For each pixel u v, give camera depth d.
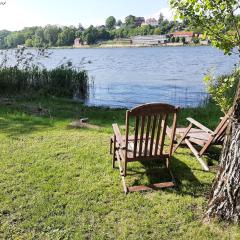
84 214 4.63
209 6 4.45
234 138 4.09
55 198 5.04
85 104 14.88
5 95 14.86
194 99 16.73
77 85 17.48
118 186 5.44
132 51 78.25
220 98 5.48
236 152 4.08
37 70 16.92
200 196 5.09
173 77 26.55
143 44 109.06
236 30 4.59
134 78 26.31
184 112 11.78
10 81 15.94
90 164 6.32
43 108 12.15
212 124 9.66
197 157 6.32
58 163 6.35
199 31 4.84
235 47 4.71
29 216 4.57
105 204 4.87
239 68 4.82
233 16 4.48
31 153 6.88
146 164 6.30
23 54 17.12
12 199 5.00
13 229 4.29
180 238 4.11
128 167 6.16
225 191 4.23
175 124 5.20
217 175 4.39
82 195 5.12
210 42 4.98
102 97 17.50
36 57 17.39
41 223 4.42
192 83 22.67
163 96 17.94
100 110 12.51
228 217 4.26
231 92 10.79
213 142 6.17
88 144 7.46
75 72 17.67
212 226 4.28
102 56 59.72
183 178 5.74
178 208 4.73
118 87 21.27
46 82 16.94
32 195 5.12
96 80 25.11
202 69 31.52
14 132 8.41
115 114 11.39
